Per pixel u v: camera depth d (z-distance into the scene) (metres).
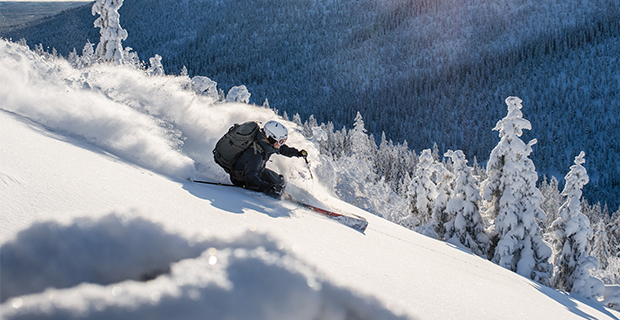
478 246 21.56
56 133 3.64
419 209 25.02
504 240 19.80
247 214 2.72
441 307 1.92
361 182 27.97
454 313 1.90
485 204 21.91
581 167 20.31
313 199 5.82
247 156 4.80
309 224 3.09
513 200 19.89
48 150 2.72
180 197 2.66
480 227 21.64
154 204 2.26
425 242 5.48
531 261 19.27
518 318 2.42
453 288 2.57
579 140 182.88
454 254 5.42
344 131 95.75
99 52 26.09
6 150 2.34
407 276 2.35
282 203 4.08
